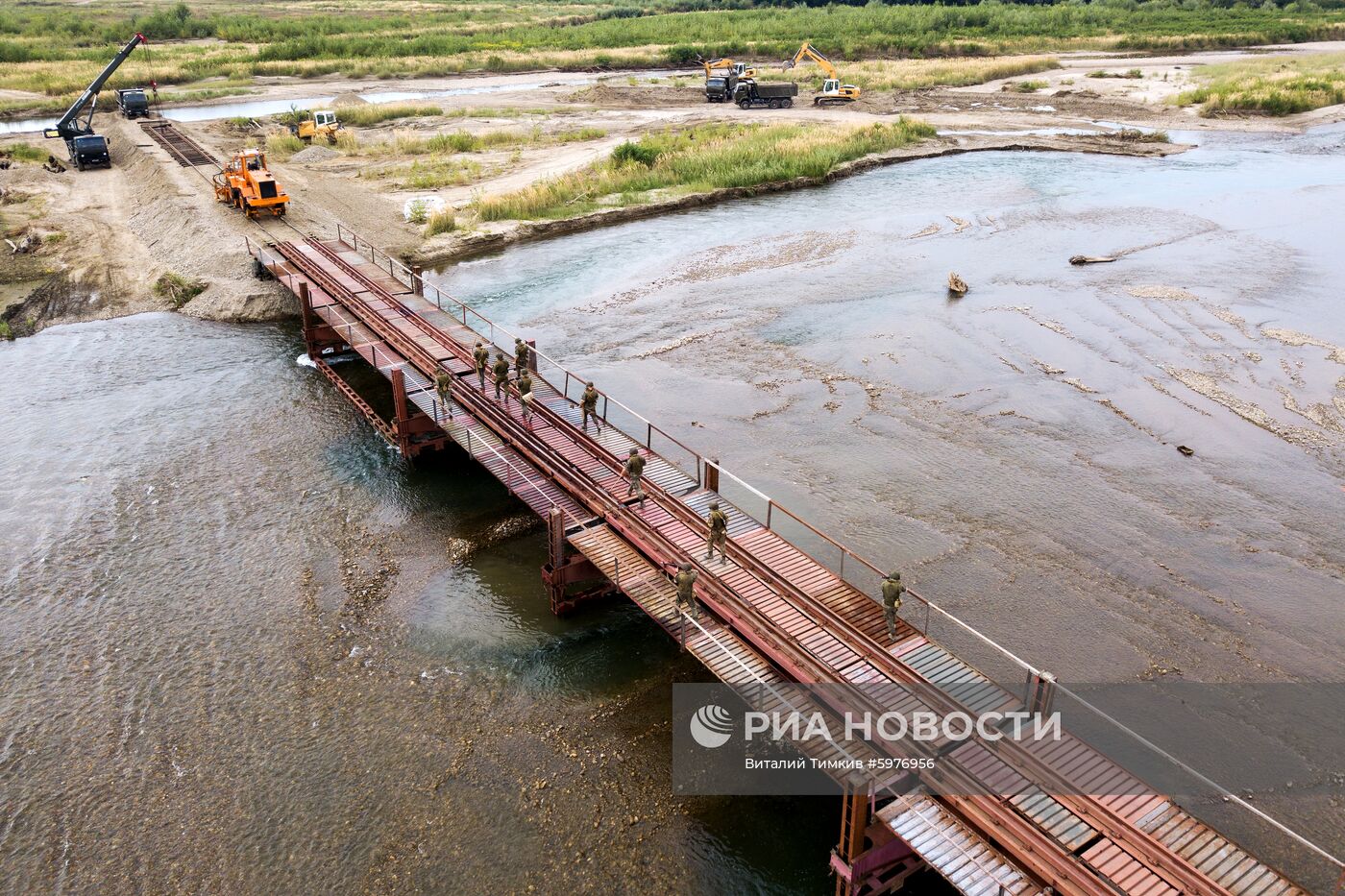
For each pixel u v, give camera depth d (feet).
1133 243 165.58
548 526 80.18
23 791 59.06
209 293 143.02
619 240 176.65
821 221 184.96
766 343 129.18
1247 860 43.73
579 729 62.95
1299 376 113.80
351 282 131.64
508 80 366.43
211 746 62.18
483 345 110.32
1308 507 88.28
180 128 252.01
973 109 295.69
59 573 80.59
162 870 53.72
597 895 51.55
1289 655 70.13
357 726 63.57
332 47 400.88
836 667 57.31
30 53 376.07
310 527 86.84
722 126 256.73
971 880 43.62
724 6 580.30
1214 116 280.72
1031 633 72.74
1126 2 532.32
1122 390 112.37
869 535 85.51
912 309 139.23
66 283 148.46
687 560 68.90
